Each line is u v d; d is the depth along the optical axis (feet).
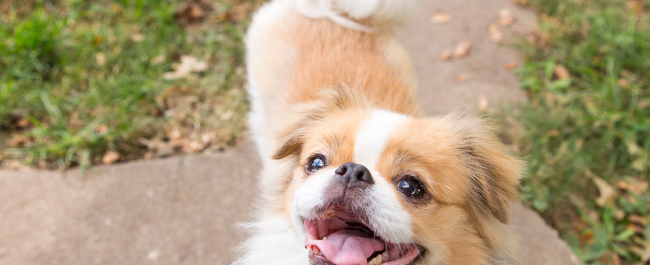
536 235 2.31
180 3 3.19
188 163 2.49
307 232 1.68
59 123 2.52
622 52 3.05
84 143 2.48
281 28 2.31
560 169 2.50
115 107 2.63
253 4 3.30
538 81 2.96
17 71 2.63
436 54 3.21
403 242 1.63
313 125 1.86
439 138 1.75
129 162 2.48
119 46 2.89
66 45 2.87
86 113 2.59
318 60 2.15
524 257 2.25
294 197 1.71
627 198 2.50
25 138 2.50
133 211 2.33
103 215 2.31
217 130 2.62
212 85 2.83
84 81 2.75
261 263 1.85
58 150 2.44
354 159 1.71
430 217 1.68
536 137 2.60
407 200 1.67
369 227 1.64
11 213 2.29
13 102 2.56
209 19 3.18
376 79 2.10
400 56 2.27
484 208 1.79
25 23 2.80
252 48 2.41
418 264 1.70
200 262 2.21
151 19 3.06
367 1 2.19
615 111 2.73
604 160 2.60
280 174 1.91
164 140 2.57
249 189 2.42
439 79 3.03
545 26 3.29
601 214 2.45
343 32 2.23
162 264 2.20
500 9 3.56
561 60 3.08
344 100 1.89
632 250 2.36
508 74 3.09
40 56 2.76
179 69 2.86
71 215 2.30
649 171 2.57
